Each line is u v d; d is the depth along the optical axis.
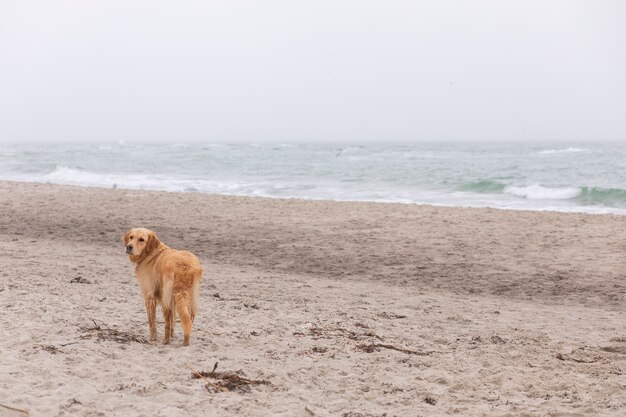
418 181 35.22
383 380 6.32
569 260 14.40
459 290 11.81
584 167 47.56
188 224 18.44
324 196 28.95
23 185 28.16
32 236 16.23
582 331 8.81
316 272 13.03
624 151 78.44
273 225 18.39
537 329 8.90
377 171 43.56
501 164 51.62
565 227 18.22
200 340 7.41
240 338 7.61
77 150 90.88
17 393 5.43
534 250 15.45
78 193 25.22
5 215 19.53
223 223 18.62
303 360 6.86
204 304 9.49
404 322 8.95
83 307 8.66
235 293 10.55
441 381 6.37
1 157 63.09
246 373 6.31
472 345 7.79
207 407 5.40
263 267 13.37
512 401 5.89
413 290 11.61
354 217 19.81
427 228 18.08
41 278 10.67
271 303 9.82
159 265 7.00
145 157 65.38
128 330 7.72
